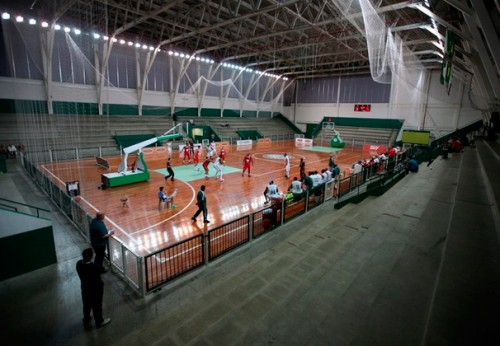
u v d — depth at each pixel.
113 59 27.17
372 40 14.59
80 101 25.02
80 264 4.39
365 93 39.16
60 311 4.97
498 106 12.77
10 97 21.62
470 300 3.03
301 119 46.56
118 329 4.57
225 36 27.34
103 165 17.78
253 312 4.18
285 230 8.66
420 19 17.53
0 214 5.82
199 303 4.61
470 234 4.57
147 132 28.06
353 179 13.18
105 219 10.25
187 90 34.06
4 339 4.31
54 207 9.92
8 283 5.77
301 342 3.36
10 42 21.00
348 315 3.52
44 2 16.42
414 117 35.41
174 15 20.75
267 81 42.44
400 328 2.99
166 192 13.66
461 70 24.17
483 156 11.02
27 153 17.22
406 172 13.91
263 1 19.58
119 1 18.02
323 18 20.23
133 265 6.44
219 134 34.12
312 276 5.20
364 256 5.23
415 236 5.12
